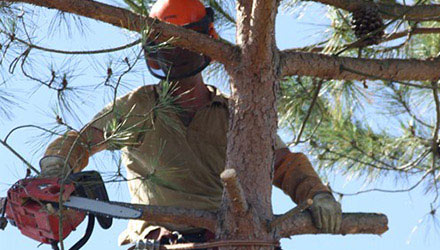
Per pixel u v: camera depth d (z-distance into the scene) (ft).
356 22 29.04
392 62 25.72
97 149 22.82
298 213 22.41
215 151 24.39
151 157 24.00
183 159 24.08
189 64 23.45
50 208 20.53
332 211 22.43
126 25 22.34
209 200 24.06
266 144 22.33
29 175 21.52
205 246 21.90
